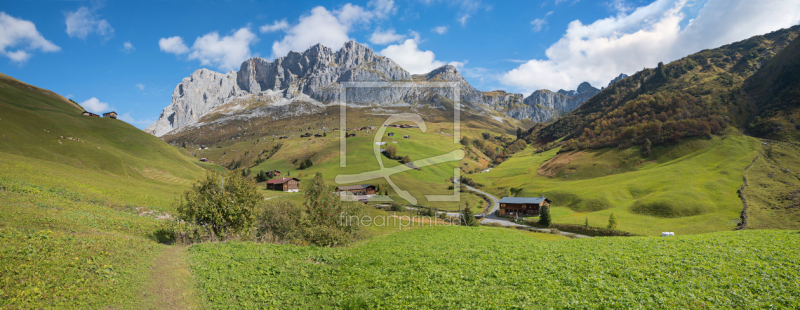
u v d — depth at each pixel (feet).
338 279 71.15
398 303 55.16
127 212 155.02
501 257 84.33
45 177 176.76
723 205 350.84
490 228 183.62
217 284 64.39
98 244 77.10
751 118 636.89
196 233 111.96
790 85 645.10
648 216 354.95
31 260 59.26
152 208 177.27
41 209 111.24
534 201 428.15
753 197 357.82
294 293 62.85
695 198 369.50
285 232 131.75
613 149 634.43
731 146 522.88
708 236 103.60
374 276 71.61
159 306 53.67
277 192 417.08
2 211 96.37
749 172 431.02
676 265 66.54
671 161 536.01
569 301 51.11
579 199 440.45
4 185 137.28
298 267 78.89
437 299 55.26
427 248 103.30
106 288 55.83
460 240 124.26
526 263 76.18
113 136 459.73
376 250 102.78
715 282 55.16
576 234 327.06
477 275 67.36
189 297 57.93
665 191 402.72
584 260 75.77
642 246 90.12
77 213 118.42
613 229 317.83
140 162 369.09
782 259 66.08
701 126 591.37
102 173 258.16
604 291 54.44
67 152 322.14
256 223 130.41
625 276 62.03
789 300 46.55
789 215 302.04
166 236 118.83
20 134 318.86
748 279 55.31
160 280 64.23
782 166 431.84
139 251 80.23
